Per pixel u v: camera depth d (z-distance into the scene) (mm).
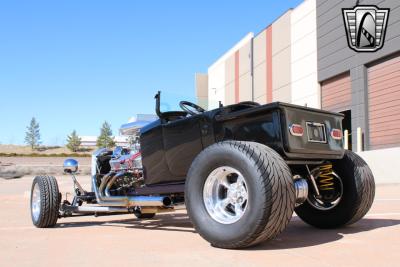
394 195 9914
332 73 23359
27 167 38156
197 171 3754
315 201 4707
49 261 3275
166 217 6621
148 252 3518
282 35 28297
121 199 5082
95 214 5801
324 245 3678
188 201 3789
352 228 4660
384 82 20297
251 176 3344
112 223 5891
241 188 3541
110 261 3215
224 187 3727
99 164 5914
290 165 4402
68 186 16906
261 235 3340
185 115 5004
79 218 6711
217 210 3660
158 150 4789
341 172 4523
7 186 20047
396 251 3416
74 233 4840
